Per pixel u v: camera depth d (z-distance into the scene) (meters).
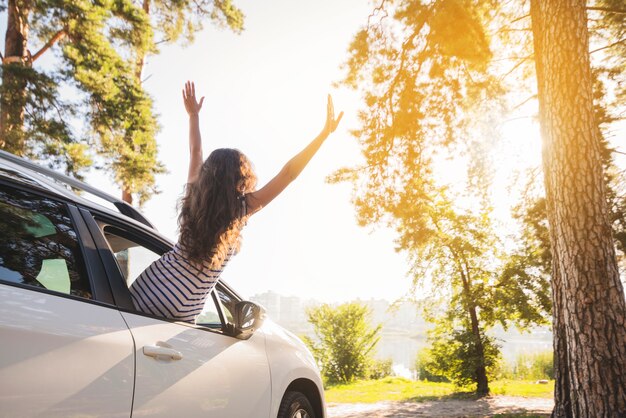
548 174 7.10
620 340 5.46
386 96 10.95
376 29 10.77
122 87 13.65
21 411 1.61
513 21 10.57
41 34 13.36
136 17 14.13
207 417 2.35
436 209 17.69
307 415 3.44
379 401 17.16
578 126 5.85
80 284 2.05
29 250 1.93
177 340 2.32
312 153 2.57
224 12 17.14
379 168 11.30
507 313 17.73
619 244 12.33
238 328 2.74
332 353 29.56
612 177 12.61
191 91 3.04
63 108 12.60
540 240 13.93
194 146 2.98
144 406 2.03
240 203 2.38
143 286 2.35
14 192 2.02
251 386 2.73
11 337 1.64
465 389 20.30
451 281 18.48
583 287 5.62
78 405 1.77
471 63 10.29
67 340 1.81
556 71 6.05
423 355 31.80
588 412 5.48
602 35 11.88
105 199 2.71
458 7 9.59
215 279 2.48
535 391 19.70
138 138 13.59
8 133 11.37
